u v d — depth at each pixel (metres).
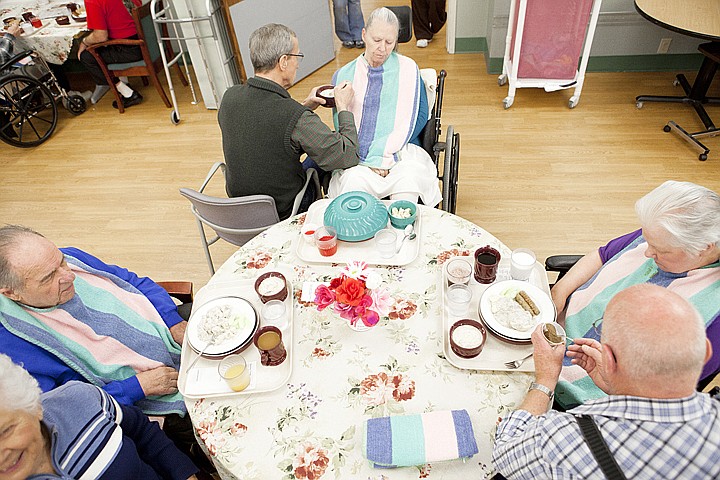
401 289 1.43
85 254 1.56
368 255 1.55
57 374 1.31
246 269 1.54
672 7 2.84
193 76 4.27
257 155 1.89
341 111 2.09
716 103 3.19
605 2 3.43
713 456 0.79
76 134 3.72
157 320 1.57
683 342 0.79
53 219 2.96
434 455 1.03
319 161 1.94
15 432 0.88
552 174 2.90
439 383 1.20
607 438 0.85
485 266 1.38
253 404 1.19
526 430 0.98
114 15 3.40
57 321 1.33
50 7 3.92
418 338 1.30
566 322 1.48
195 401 1.21
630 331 0.83
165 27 3.87
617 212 2.63
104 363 1.41
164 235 2.79
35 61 3.60
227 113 1.88
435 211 1.69
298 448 1.10
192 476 1.27
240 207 1.83
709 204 1.11
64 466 1.02
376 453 1.04
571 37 3.12
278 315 1.35
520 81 3.36
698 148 2.96
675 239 1.13
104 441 1.08
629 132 3.16
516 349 1.26
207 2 3.14
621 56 3.67
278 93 1.83
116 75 3.70
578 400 1.30
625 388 0.87
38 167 3.40
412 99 2.23
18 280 1.21
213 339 1.32
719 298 1.14
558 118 3.34
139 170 3.29
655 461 0.81
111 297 1.50
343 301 1.19
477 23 3.98
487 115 3.43
